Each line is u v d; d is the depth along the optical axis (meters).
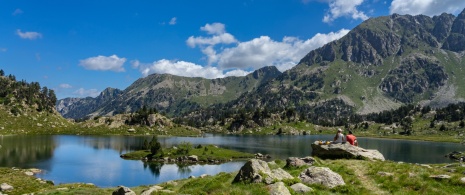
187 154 151.12
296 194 24.52
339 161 38.38
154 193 30.88
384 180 29.11
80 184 69.25
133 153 154.88
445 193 25.33
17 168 107.50
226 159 146.38
